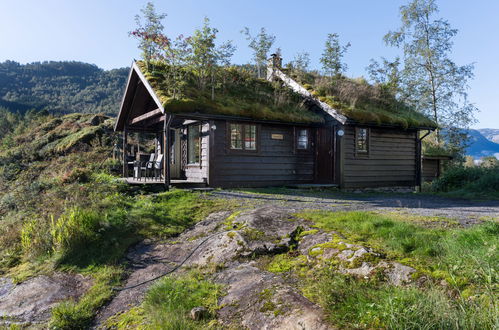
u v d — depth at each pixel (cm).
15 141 2667
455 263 356
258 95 1384
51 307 475
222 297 401
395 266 372
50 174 1806
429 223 558
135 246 650
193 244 598
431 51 2056
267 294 371
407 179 1525
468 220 599
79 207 792
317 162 1429
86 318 432
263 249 502
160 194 962
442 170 2033
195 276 474
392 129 1481
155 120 1321
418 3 2052
